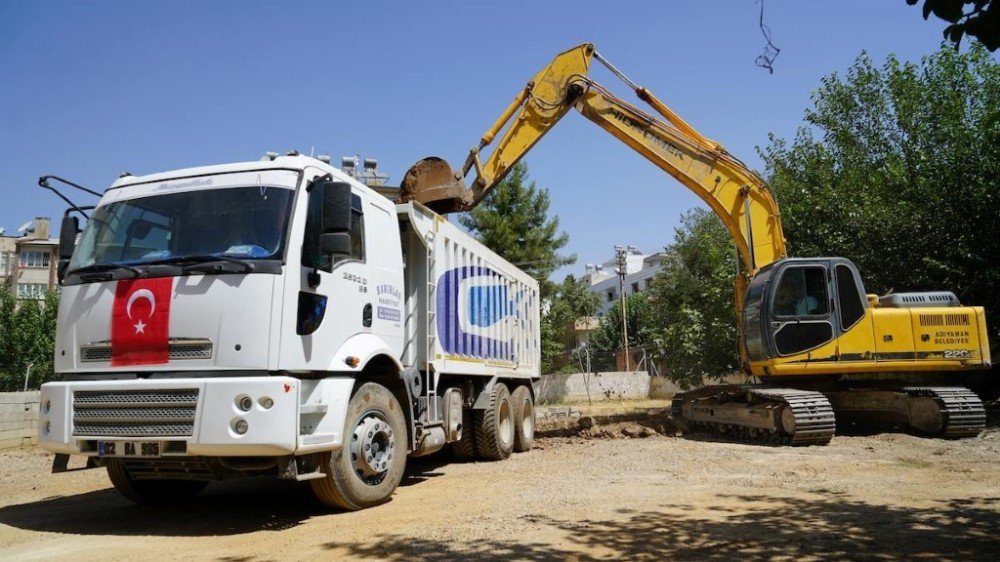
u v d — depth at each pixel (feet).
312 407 19.22
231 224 19.80
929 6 11.66
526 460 34.42
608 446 39.17
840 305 39.78
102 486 28.84
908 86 65.62
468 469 31.24
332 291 20.80
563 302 103.81
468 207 37.68
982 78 59.82
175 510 22.97
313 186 20.51
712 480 26.07
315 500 23.91
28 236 164.25
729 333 62.59
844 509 20.33
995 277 52.13
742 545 16.20
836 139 71.15
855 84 70.69
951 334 39.93
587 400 106.22
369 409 21.99
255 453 17.72
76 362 19.74
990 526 17.88
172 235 20.13
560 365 116.98
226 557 16.43
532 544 16.51
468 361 32.14
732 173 42.98
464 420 34.19
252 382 17.78
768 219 43.06
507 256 92.58
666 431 46.83
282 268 19.01
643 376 112.06
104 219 21.21
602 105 42.06
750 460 31.37
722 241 84.23
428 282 27.84
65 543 18.35
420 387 26.30
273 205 19.80
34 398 46.75
